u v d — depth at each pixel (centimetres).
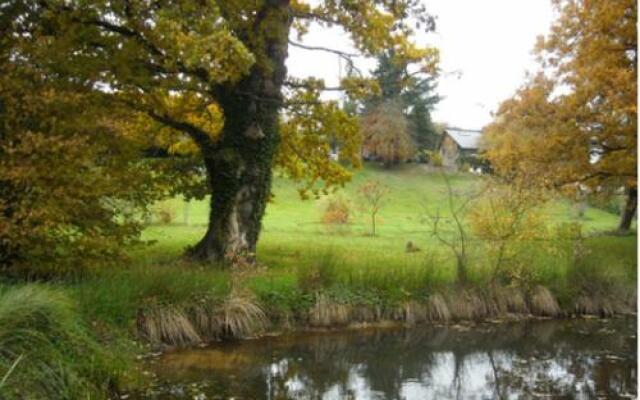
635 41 1692
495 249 1250
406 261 1338
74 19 1146
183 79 1265
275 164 1656
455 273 1275
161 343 913
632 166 1769
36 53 966
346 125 1527
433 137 5256
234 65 1055
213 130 1580
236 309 1001
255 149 1369
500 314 1216
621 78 1575
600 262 1370
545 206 1344
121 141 1011
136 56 1164
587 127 1773
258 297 1048
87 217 966
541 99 1856
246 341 980
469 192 1324
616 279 1341
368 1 1345
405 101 4984
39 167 872
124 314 880
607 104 1673
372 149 5016
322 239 2125
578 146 1769
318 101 1395
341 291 1116
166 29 1025
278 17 1277
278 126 1452
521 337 1108
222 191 1358
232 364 877
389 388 825
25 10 1079
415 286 1184
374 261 1339
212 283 1022
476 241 1300
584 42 1800
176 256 1362
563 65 1875
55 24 1134
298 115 1505
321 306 1075
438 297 1177
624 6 1672
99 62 1085
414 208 3969
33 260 933
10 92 888
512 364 955
